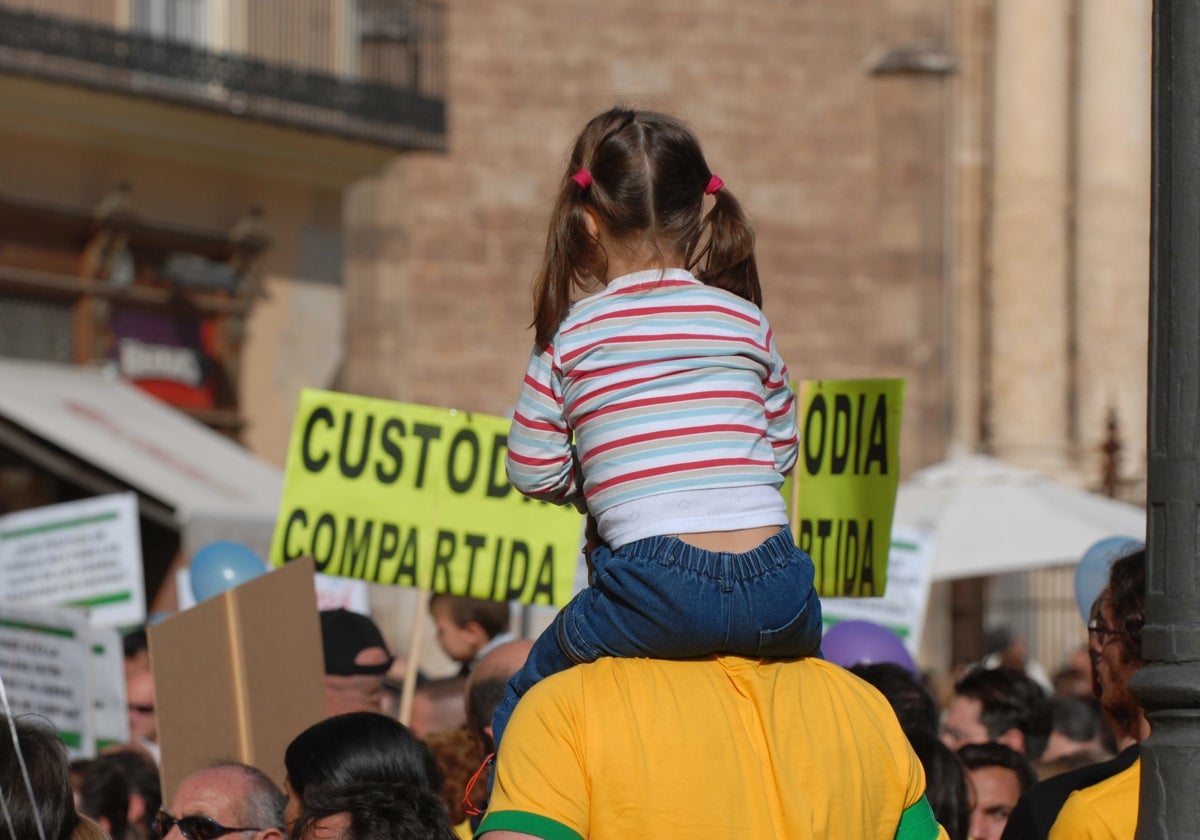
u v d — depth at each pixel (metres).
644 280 8.53
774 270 65.44
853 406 14.55
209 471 42.72
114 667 21.38
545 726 8.02
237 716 13.90
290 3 51.50
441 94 57.62
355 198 60.84
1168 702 8.10
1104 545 15.85
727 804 7.90
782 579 8.19
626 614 8.12
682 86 64.38
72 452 41.16
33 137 45.88
